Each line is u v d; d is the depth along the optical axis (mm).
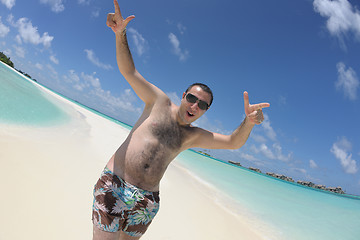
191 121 2221
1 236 2605
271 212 8203
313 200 16125
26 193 3617
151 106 2186
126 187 1917
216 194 8625
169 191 6551
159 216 4570
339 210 13688
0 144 5109
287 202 11805
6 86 12945
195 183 9555
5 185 3605
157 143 2059
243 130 2467
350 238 7438
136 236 2027
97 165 6195
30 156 5094
